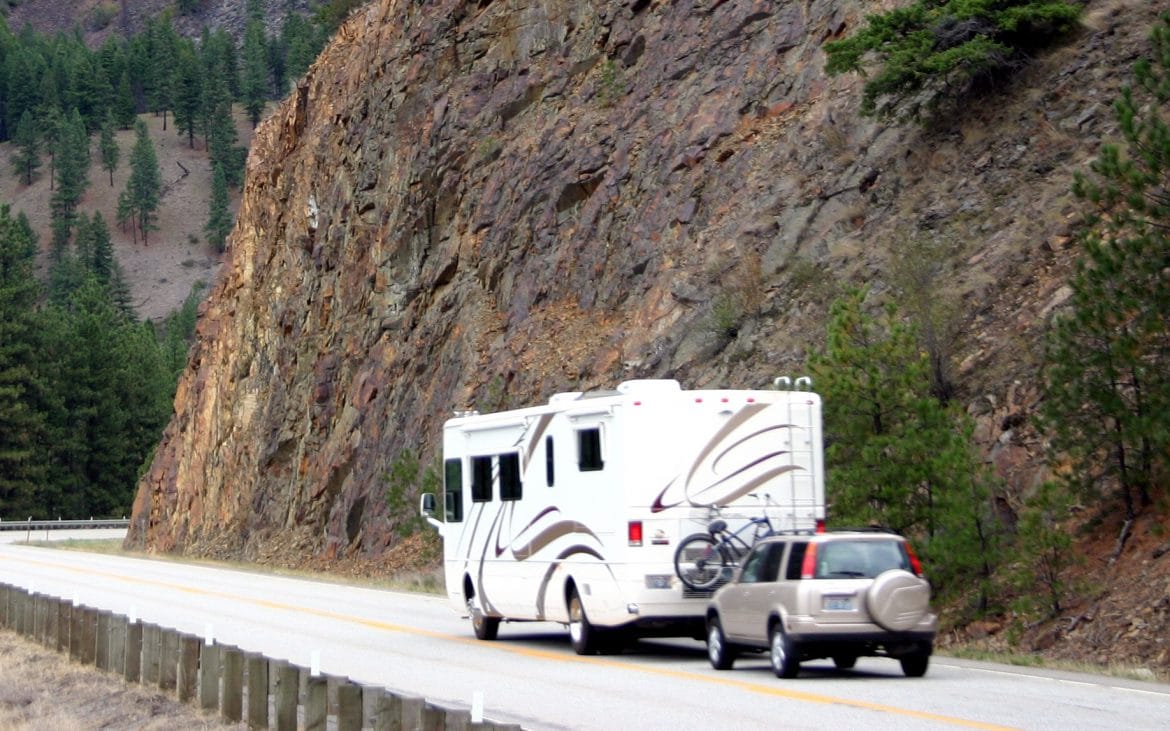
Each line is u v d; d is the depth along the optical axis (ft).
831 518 94.63
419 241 213.05
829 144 154.51
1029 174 129.70
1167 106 121.60
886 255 134.10
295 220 252.21
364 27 254.27
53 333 466.70
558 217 190.29
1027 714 63.00
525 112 208.23
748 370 139.23
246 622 118.21
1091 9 142.72
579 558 89.35
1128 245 89.66
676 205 170.81
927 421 95.25
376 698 54.54
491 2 220.23
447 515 110.73
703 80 183.52
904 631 73.61
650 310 160.97
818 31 172.04
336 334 228.63
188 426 285.84
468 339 191.72
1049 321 100.01
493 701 70.23
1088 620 85.87
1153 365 90.07
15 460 435.53
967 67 140.77
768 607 76.48
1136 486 91.81
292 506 224.74
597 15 205.87
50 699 79.15
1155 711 63.82
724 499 85.56
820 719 62.23
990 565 93.09
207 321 294.66
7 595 116.06
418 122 221.25
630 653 94.22
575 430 90.27
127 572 194.59
